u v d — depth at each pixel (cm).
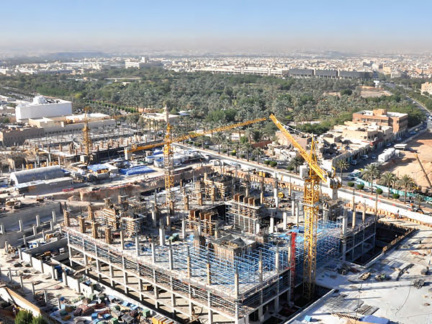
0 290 18675
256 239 18438
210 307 15825
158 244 19075
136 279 19200
